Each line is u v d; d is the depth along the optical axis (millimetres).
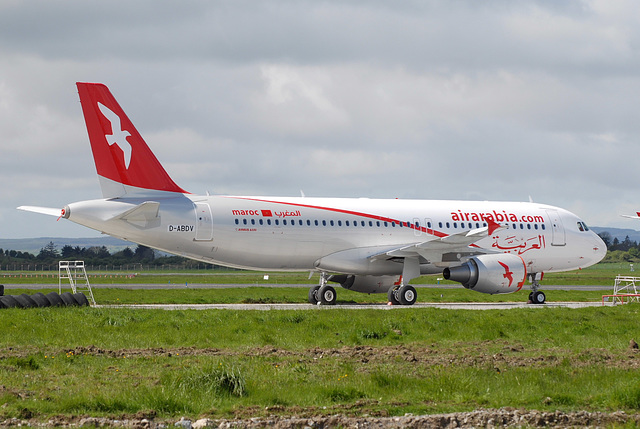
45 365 35781
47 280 175125
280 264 79188
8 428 23734
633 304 77188
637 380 31031
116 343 43938
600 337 49812
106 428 24125
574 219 92688
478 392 29922
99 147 72688
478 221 86750
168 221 73062
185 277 196375
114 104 73250
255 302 91500
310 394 28969
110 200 72312
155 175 74500
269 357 38406
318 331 50906
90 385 30438
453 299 99500
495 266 81250
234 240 75500
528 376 32594
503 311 66688
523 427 24922
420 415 26234
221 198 76688
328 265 80375
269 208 77625
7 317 54250
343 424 25016
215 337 47312
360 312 62812
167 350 41031
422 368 35562
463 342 46281
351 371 34094
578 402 28328
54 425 24328
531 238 88938
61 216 71375
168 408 26672
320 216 79500
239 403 27703
